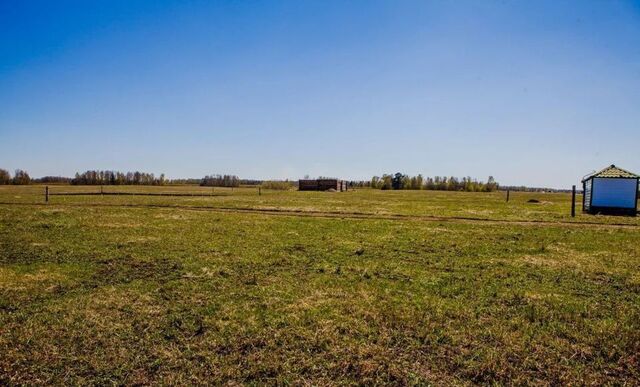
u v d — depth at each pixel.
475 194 100.38
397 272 13.29
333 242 19.06
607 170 38.47
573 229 25.23
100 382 6.30
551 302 10.23
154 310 9.37
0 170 126.19
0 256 14.91
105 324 8.49
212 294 10.62
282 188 124.25
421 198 70.12
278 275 12.73
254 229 23.30
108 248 16.64
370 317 9.01
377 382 6.39
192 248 16.95
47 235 19.81
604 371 6.82
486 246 18.45
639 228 26.12
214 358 7.08
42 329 8.19
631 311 9.62
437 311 9.41
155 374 6.56
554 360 7.13
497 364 6.94
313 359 7.09
